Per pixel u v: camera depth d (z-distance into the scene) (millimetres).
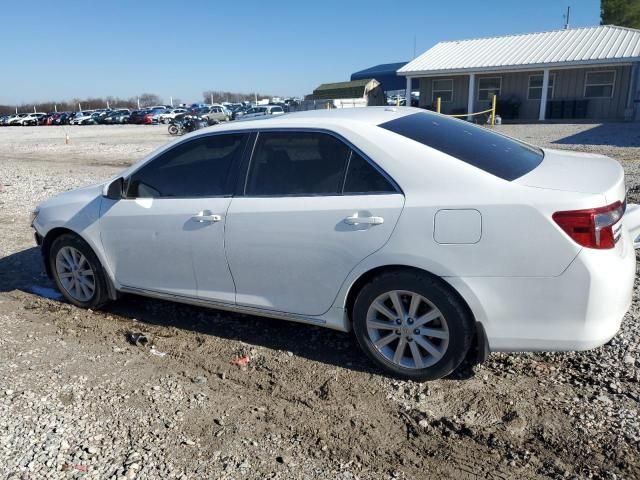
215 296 4129
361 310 3561
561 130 21625
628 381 3393
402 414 3197
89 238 4625
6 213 9336
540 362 3678
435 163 3320
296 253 3664
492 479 2672
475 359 3746
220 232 3928
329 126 3656
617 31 29125
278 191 3771
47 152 23062
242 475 2730
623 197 3275
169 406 3342
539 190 3076
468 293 3182
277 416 3230
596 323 3021
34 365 3887
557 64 26406
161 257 4281
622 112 26625
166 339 4289
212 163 4078
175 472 2754
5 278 5863
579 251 2949
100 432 3086
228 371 3768
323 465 2801
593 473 2668
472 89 29188
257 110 41125
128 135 33812
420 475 2719
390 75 40906
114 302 5094
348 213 3451
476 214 3125
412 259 3283
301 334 4289
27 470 2770
